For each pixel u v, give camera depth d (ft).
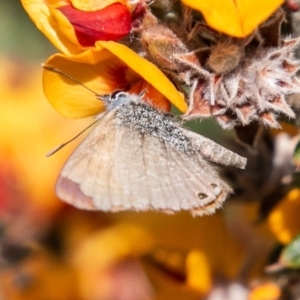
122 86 0.48
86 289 0.57
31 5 0.47
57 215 0.58
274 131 0.50
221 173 0.50
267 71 0.45
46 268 0.58
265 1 0.43
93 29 0.46
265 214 0.50
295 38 0.45
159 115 0.47
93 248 0.57
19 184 0.58
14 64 0.67
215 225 0.53
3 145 0.59
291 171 0.50
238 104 0.45
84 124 0.60
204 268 0.53
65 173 0.47
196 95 0.45
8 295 0.58
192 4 0.43
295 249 0.49
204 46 0.45
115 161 0.48
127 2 0.47
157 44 0.45
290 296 0.51
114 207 0.48
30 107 0.60
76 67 0.47
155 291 0.53
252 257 0.52
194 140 0.47
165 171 0.47
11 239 0.57
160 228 0.54
